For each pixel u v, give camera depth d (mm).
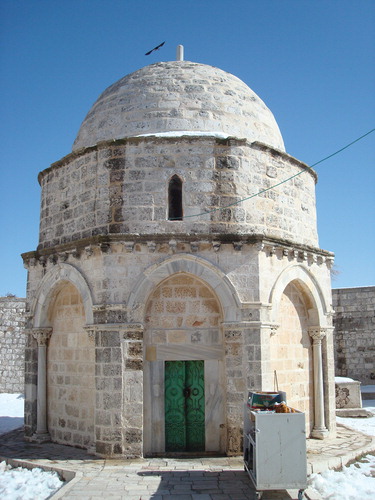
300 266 15227
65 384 14914
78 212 14641
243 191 14016
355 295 30469
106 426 12781
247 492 10227
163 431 13242
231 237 13391
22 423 19828
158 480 10883
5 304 30281
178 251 13367
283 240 14227
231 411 12898
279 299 14078
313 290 15711
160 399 13328
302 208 15977
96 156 14312
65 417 14758
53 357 15500
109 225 13703
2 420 20703
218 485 10602
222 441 13227
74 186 14945
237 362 13078
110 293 13195
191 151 13930
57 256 14922
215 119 15180
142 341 13086
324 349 16016
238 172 14055
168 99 15281
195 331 13578
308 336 15922
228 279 13305
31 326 15898
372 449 14234
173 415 13391
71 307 15055
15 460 12875
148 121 15031
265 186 14586
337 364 30406
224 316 13266
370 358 29641
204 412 13398
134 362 12945
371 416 21859
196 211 13656
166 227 13555
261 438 10047
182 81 15758
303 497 10094
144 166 13836
